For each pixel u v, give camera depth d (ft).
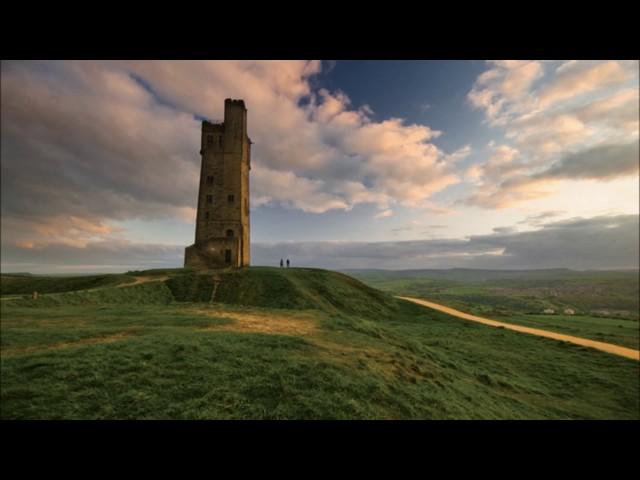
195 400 28.81
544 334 130.21
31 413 26.09
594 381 79.46
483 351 100.53
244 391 31.35
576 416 55.21
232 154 221.46
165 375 34.09
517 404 54.39
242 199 220.23
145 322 70.85
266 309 101.86
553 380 80.69
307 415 28.14
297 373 36.94
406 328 130.31
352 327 78.13
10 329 60.80
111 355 39.17
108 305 102.37
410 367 52.60
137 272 175.94
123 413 26.61
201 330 63.26
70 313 82.89
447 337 117.91
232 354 42.04
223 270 183.62
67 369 34.42
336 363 42.55
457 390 48.88
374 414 30.14
